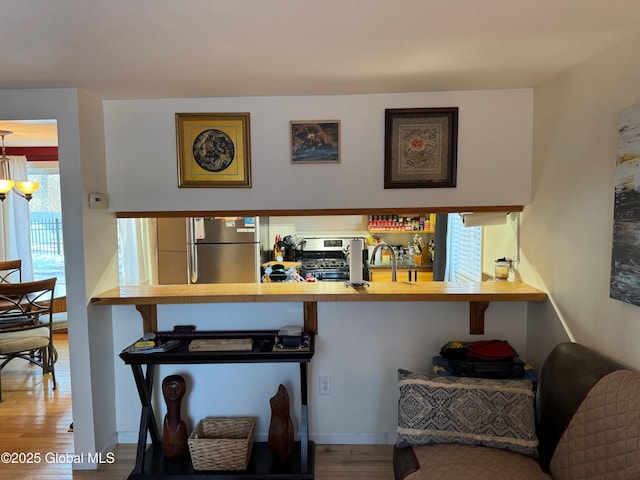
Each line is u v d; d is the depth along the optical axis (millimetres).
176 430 2463
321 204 2635
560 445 1782
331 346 2650
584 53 1904
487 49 1830
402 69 2094
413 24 1551
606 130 1868
